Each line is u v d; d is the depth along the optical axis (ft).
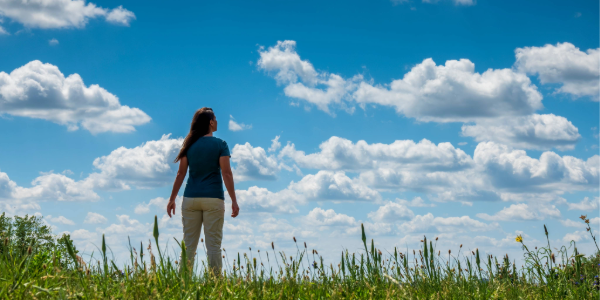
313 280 12.92
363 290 12.57
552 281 14.43
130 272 10.46
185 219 16.60
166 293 9.79
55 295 8.77
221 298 9.91
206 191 16.29
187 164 17.03
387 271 13.71
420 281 13.41
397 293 11.60
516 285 14.08
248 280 11.77
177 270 11.02
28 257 9.80
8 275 9.80
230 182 16.79
